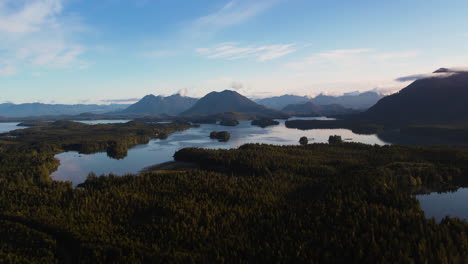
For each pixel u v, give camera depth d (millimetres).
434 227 104875
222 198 143375
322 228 109812
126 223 123438
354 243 99000
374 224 109125
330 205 128000
